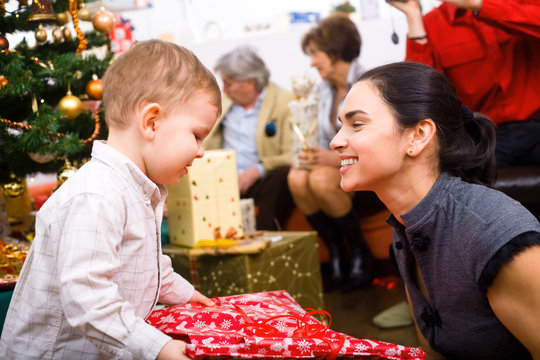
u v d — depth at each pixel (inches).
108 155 38.5
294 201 109.7
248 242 73.7
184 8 136.9
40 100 67.4
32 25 67.5
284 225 116.4
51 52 67.7
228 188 76.0
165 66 39.2
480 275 35.7
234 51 121.0
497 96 89.4
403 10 92.5
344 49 107.7
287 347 34.4
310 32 109.8
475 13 84.2
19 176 73.6
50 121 59.5
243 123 121.0
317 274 80.0
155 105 38.1
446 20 91.4
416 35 92.0
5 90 57.6
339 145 39.8
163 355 33.8
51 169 72.8
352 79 108.4
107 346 34.0
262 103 119.0
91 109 73.4
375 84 39.4
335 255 107.0
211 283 72.4
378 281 103.7
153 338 34.2
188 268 72.6
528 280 34.1
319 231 107.3
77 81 67.8
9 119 69.4
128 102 38.6
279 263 74.0
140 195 39.0
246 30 133.0
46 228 37.4
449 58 90.8
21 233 74.5
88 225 35.1
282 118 118.0
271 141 117.7
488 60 88.5
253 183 116.7
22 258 59.7
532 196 80.4
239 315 41.4
